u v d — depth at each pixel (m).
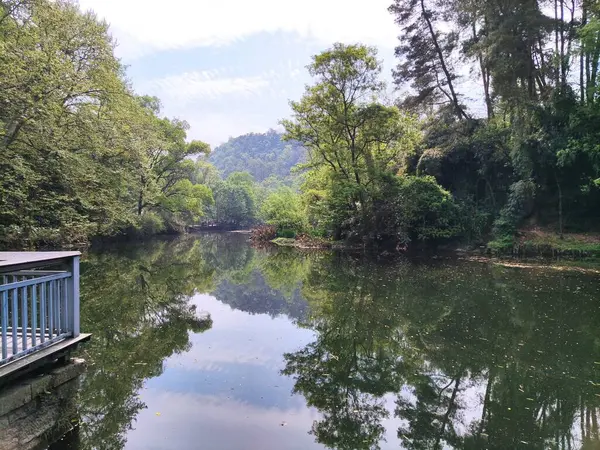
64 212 11.33
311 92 22.53
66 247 12.98
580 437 4.25
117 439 4.08
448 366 6.29
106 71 13.58
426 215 20.78
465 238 20.23
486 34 21.50
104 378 5.70
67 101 12.36
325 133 23.14
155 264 19.20
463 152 21.20
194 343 7.48
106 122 12.94
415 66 24.66
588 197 18.61
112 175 13.77
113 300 11.03
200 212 38.69
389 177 21.78
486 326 8.29
